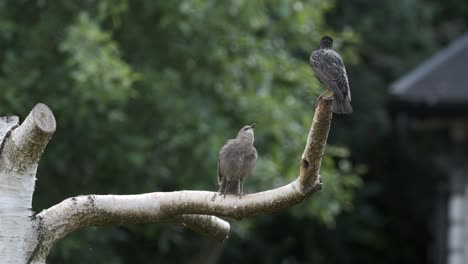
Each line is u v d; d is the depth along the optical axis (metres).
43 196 16.61
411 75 18.72
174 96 16.25
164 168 16.61
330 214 17.72
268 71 17.27
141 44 16.97
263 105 16.62
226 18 16.80
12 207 7.49
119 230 18.14
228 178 9.50
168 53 17.02
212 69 17.05
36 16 16.58
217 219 8.39
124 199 7.80
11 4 16.33
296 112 17.58
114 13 16.17
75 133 16.38
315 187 7.55
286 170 17.11
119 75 14.62
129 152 16.03
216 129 16.27
